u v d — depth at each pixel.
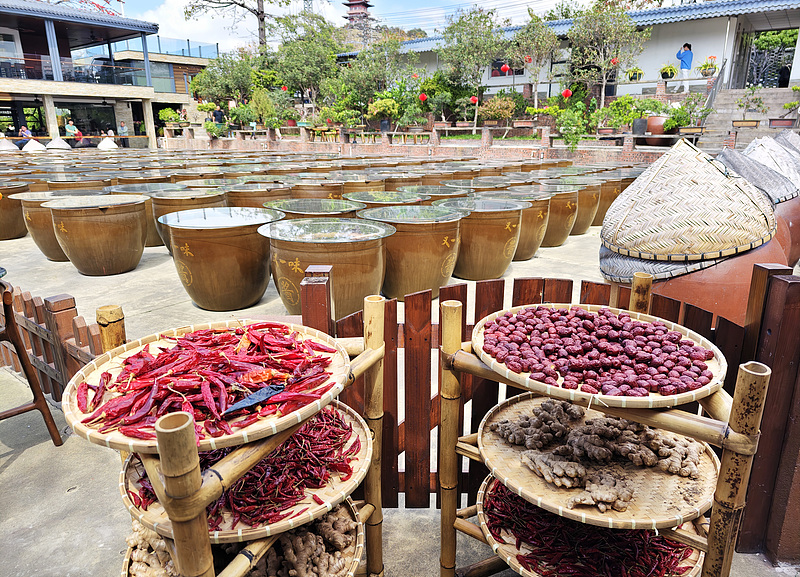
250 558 1.51
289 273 4.87
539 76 23.95
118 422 1.42
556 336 1.98
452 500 2.09
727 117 17.59
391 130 25.33
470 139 22.05
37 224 7.94
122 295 6.51
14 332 2.94
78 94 29.62
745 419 1.45
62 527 2.55
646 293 2.30
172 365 1.67
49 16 27.66
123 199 7.61
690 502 1.73
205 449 1.35
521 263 7.75
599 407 1.61
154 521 1.51
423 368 2.40
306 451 1.89
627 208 3.49
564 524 1.96
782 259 3.16
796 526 2.19
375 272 5.01
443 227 5.51
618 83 20.44
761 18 19.98
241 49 36.41
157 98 35.31
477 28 22.00
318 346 1.91
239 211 6.25
